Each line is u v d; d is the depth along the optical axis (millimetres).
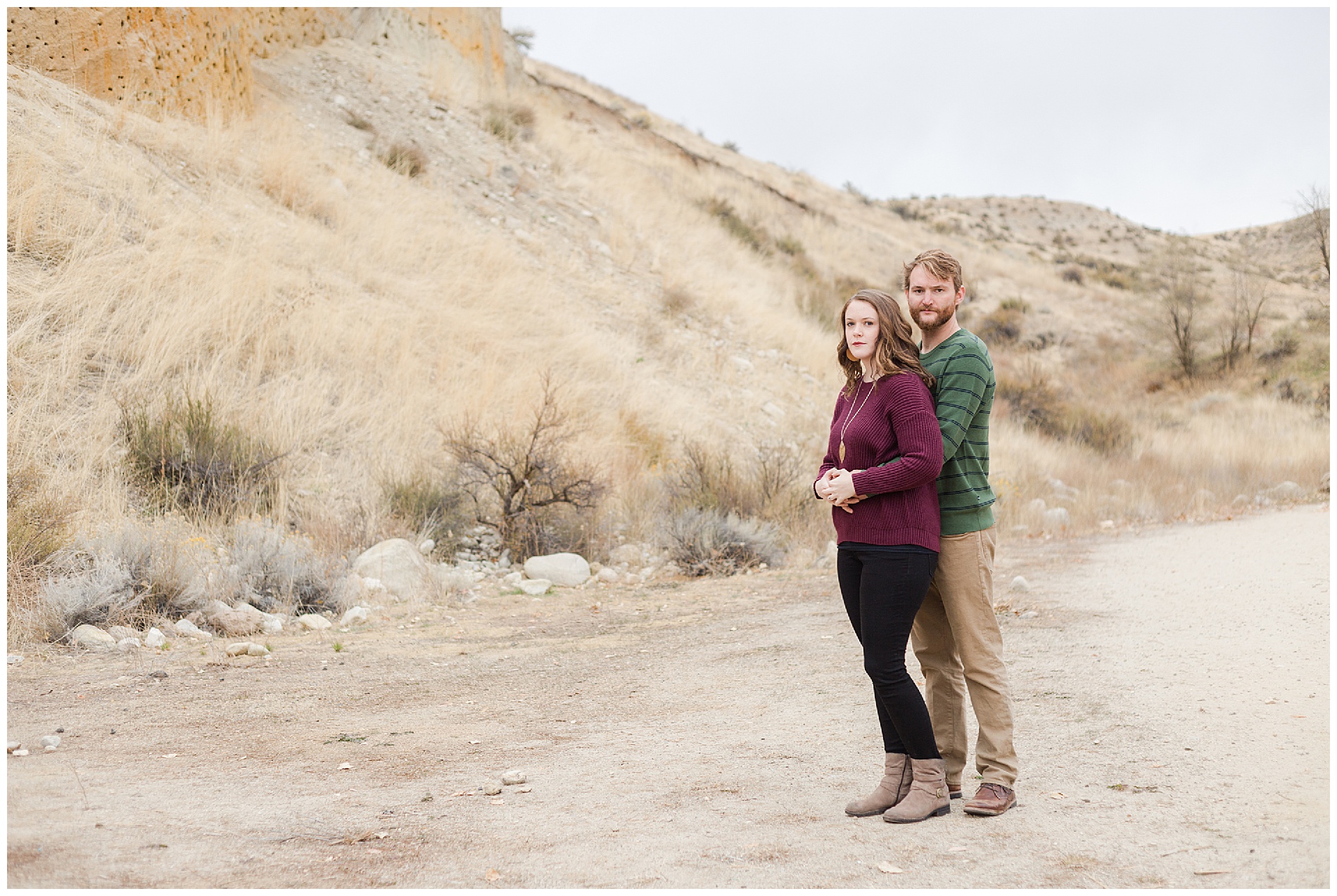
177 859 2779
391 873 2703
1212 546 9945
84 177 11000
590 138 28828
